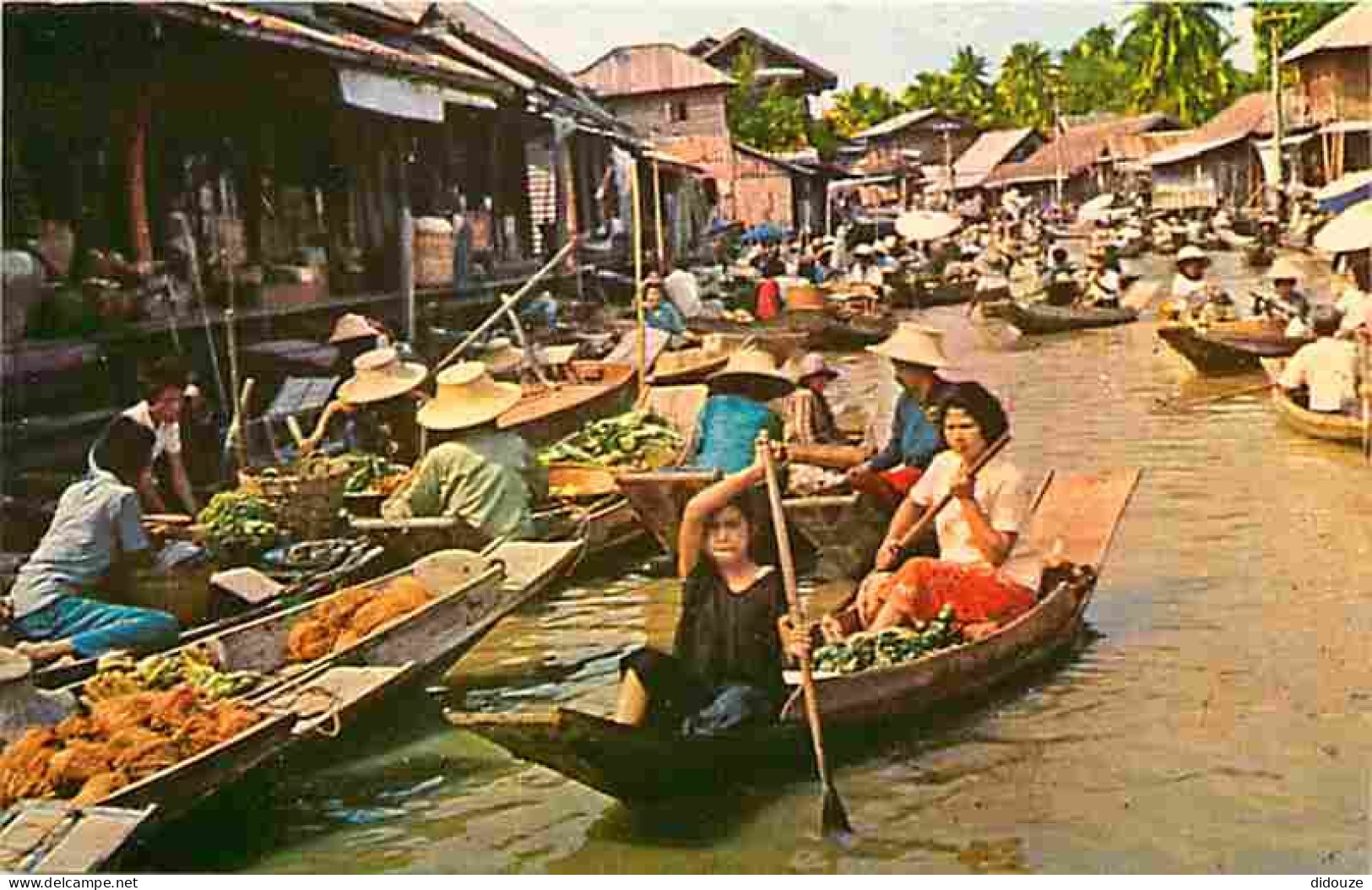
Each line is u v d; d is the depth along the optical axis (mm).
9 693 6016
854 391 18391
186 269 12305
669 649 8148
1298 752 6531
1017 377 18453
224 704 6070
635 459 11203
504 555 8188
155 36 9695
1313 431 13227
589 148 25016
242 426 9922
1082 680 7449
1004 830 5883
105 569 7328
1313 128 30328
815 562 9758
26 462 9492
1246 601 8648
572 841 5949
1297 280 18062
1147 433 14086
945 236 34219
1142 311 24625
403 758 6816
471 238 17609
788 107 36031
